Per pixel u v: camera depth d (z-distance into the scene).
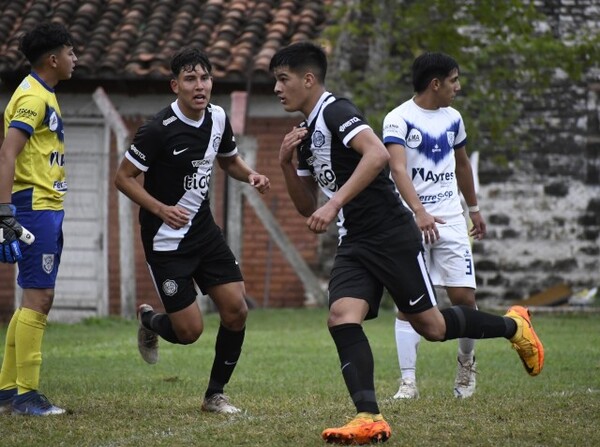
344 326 20.59
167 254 23.75
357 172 20.28
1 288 57.41
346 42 58.53
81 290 57.22
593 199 60.22
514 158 60.06
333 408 24.48
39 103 23.72
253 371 32.56
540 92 58.03
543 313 53.69
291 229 57.81
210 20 60.16
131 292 51.97
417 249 21.33
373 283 21.14
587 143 60.25
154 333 26.27
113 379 30.62
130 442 20.84
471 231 28.44
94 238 57.38
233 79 56.16
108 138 57.50
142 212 23.98
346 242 21.34
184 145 23.42
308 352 37.66
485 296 60.28
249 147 53.59
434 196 26.30
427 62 26.08
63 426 22.45
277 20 59.59
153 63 57.28
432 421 22.53
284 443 20.47
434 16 57.16
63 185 24.64
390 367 33.72
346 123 20.78
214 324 48.03
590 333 43.75
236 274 24.25
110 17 60.78
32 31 24.14
